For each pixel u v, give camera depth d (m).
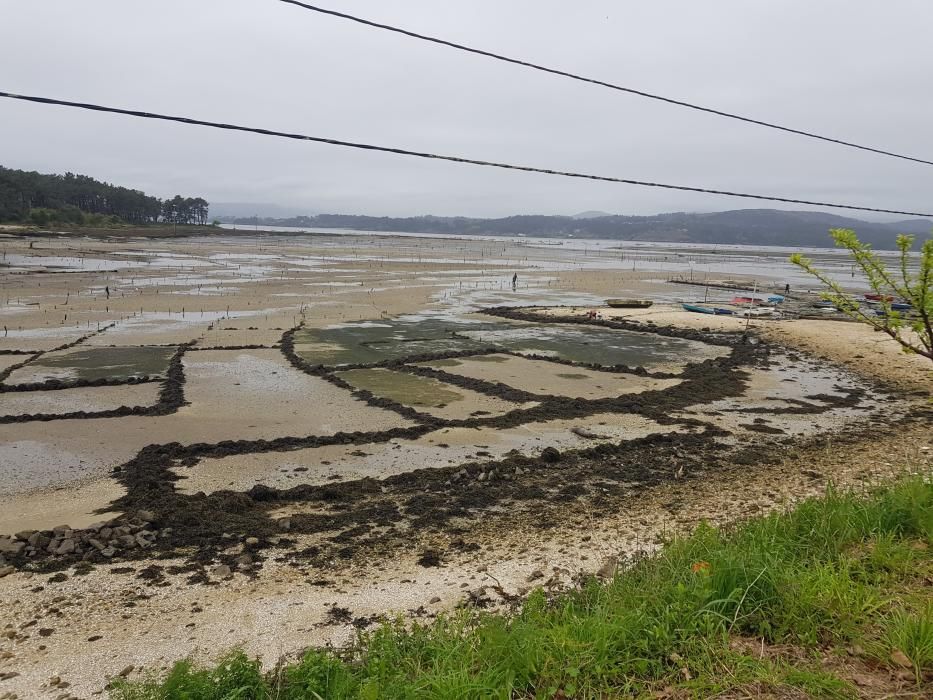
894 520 6.85
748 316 33.28
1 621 6.72
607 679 4.48
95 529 8.80
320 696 4.65
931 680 4.23
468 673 4.49
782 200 10.27
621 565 7.38
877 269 4.75
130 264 59.22
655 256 116.31
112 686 5.20
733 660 4.53
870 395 18.34
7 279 42.59
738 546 6.31
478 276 58.31
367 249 103.50
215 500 10.00
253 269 57.38
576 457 12.32
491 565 7.99
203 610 6.96
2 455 12.16
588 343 26.12
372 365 20.72
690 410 16.08
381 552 8.40
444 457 12.36
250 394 16.94
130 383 17.81
